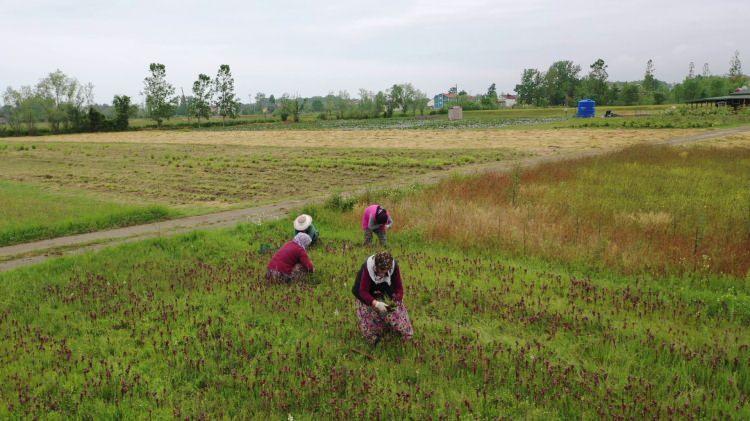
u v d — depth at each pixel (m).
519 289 9.02
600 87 171.25
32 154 46.25
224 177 28.72
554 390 5.66
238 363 6.55
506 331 7.36
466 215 14.08
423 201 16.78
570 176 21.72
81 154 45.56
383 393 5.66
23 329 7.77
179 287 9.64
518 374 6.02
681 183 19.84
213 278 10.11
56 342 7.19
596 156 28.47
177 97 125.19
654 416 5.10
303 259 9.51
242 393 5.82
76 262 11.57
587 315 7.79
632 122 63.03
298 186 25.11
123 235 15.70
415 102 150.62
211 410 5.44
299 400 5.61
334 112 158.38
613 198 17.22
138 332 7.53
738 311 7.91
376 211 12.04
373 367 6.32
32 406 5.51
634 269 10.10
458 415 5.15
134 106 110.56
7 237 15.09
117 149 50.12
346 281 9.65
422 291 8.97
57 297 9.19
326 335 7.30
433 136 56.56
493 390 5.76
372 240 13.27
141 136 78.88
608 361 6.42
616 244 11.30
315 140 56.09
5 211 18.56
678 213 14.56
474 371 6.13
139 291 9.45
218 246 12.92
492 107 178.88
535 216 14.23
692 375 6.00
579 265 10.58
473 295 8.70
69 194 24.39
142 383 6.01
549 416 5.17
